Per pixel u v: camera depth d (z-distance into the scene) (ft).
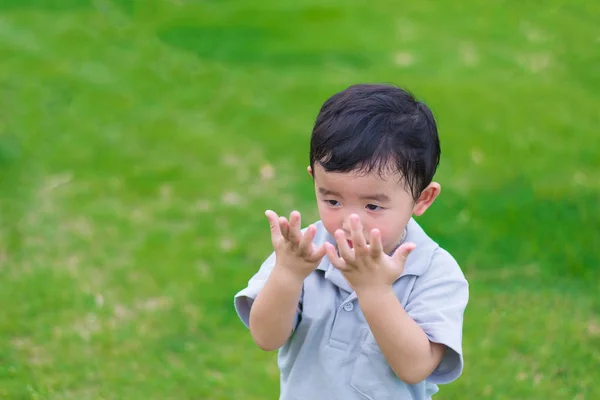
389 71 25.80
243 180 18.61
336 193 6.20
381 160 6.03
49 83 23.57
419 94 23.43
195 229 16.21
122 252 15.26
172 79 24.77
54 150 19.71
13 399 10.87
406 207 6.33
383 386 6.63
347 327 6.68
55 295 13.57
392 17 31.32
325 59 26.94
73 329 12.73
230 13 31.19
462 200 17.16
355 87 6.56
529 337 12.69
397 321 6.15
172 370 11.82
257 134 21.21
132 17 30.53
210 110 22.72
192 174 18.83
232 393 11.43
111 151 19.86
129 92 23.57
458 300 6.65
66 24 28.76
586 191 17.63
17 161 18.99
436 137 6.50
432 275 6.73
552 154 19.85
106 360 12.00
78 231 15.98
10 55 25.23
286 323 6.52
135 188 18.06
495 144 20.34
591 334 12.82
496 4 32.99
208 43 28.19
